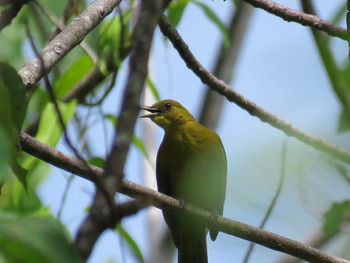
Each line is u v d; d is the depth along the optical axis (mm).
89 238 4504
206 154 12414
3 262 4129
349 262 9188
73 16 13188
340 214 9805
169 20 10508
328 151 9570
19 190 9617
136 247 9008
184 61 10430
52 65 7578
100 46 11031
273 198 7984
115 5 8273
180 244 11461
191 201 12445
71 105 10641
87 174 7750
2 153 3881
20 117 5945
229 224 8945
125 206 6605
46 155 7656
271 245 8984
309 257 9070
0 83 4340
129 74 4883
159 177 12750
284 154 7531
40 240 3922
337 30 10016
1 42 13344
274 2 10039
